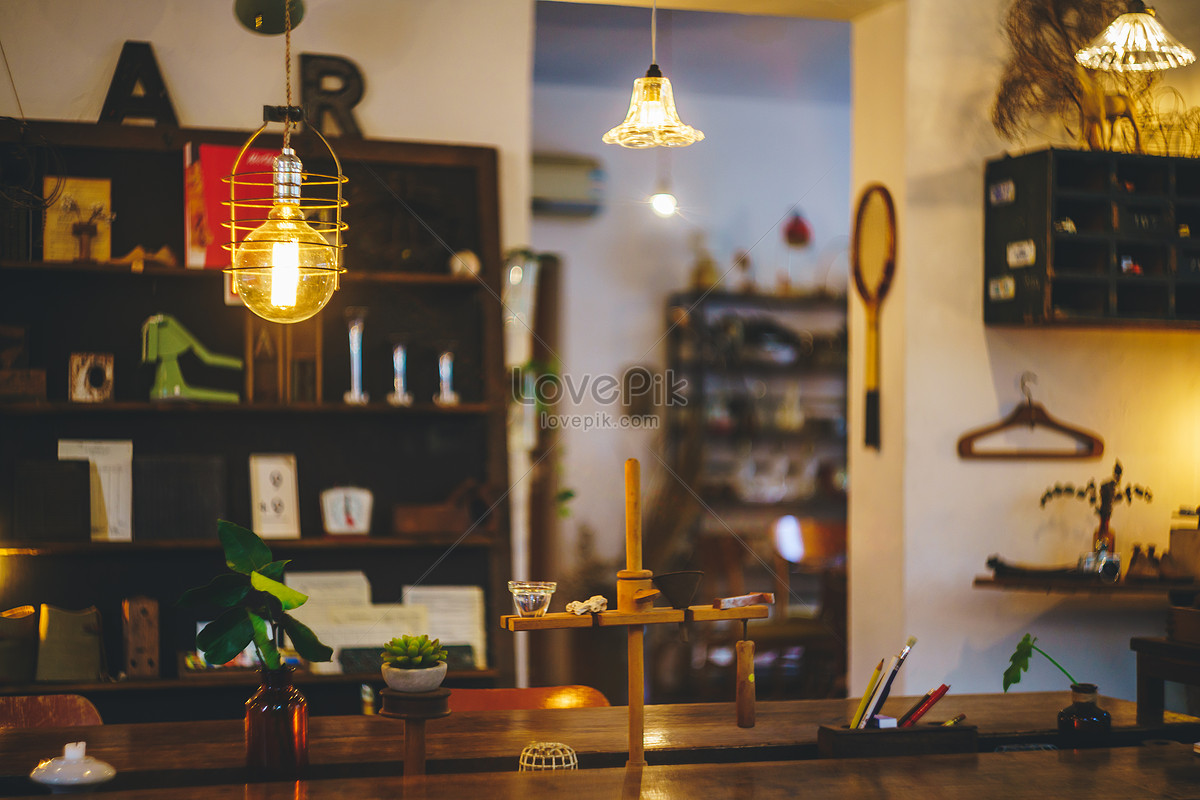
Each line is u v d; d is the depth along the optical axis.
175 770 2.09
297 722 2.07
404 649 2.05
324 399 3.82
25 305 3.62
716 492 6.66
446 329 3.92
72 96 3.65
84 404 3.48
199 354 3.68
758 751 2.31
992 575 3.90
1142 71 3.89
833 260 7.05
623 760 2.27
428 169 3.91
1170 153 3.97
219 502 3.67
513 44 3.98
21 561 3.55
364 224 3.84
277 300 2.44
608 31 5.39
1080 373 4.03
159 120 3.68
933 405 3.86
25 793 2.05
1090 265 3.69
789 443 7.00
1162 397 4.12
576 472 6.57
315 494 3.80
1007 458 3.92
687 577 2.12
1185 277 3.70
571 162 6.59
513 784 1.97
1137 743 2.53
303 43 3.81
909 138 3.85
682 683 6.00
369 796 1.88
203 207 3.63
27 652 3.43
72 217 3.61
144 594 3.62
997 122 3.93
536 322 6.59
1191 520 4.11
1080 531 4.00
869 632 4.02
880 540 3.97
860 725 2.30
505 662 3.74
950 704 2.78
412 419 3.89
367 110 3.87
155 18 3.70
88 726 2.50
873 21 4.05
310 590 3.70
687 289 6.86
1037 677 3.95
